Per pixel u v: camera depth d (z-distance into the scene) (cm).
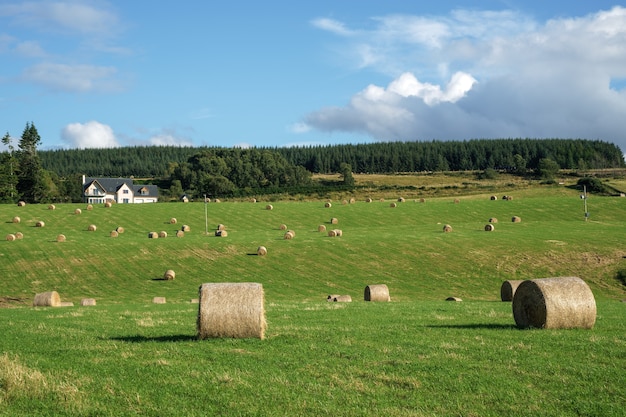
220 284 1891
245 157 18912
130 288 5609
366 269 6172
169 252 6894
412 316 2534
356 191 15375
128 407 1183
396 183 18012
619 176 16612
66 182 17988
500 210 10194
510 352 1596
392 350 1636
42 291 5525
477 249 6781
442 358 1536
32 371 1359
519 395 1238
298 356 1569
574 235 7400
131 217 9844
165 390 1274
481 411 1153
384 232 8212
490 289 5444
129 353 1619
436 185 16725
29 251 6856
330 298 4341
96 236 8269
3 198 15175
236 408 1171
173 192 18225
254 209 10581
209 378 1356
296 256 6700
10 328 2220
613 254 6384
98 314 2883
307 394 1247
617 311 2845
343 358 1545
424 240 7312
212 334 1817
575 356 1548
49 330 2155
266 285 5644
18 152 16362
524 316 2077
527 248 6731
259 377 1364
